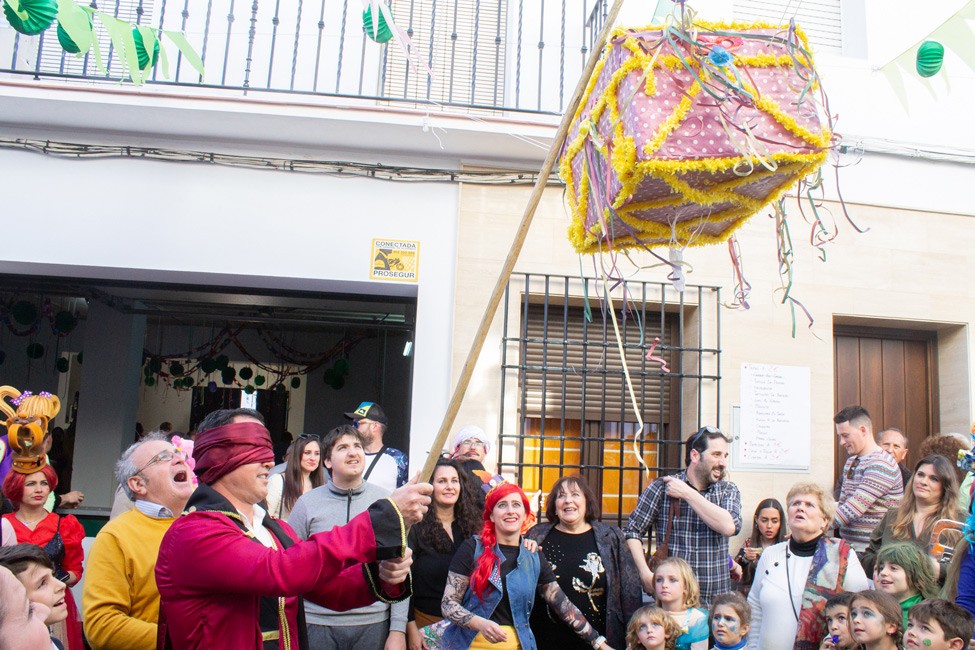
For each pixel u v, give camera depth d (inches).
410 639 137.9
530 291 191.8
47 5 110.4
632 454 197.5
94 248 184.5
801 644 126.4
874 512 158.1
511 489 136.7
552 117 195.3
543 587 139.3
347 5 205.9
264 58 206.1
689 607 139.3
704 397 191.8
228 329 377.7
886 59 206.2
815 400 195.6
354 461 137.8
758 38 82.5
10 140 185.3
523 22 223.9
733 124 78.4
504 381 187.0
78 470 293.4
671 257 94.6
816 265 199.5
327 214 190.2
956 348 205.2
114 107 174.9
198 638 73.9
